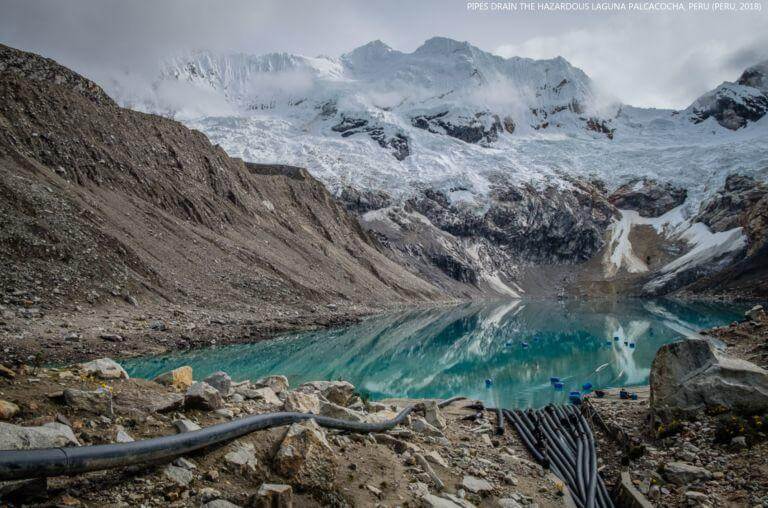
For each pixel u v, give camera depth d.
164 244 56.75
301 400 11.75
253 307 55.31
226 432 8.16
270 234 84.19
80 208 49.28
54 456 5.89
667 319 86.56
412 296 110.00
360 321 66.06
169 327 41.12
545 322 84.94
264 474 7.98
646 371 41.53
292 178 126.00
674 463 12.73
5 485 5.71
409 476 9.88
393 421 12.95
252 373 34.41
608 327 76.06
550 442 15.27
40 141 55.44
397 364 44.53
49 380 8.66
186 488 7.07
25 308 34.66
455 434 14.80
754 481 11.46
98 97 75.12
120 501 6.41
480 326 77.50
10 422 7.00
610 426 16.61
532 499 10.80
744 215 160.50
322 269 85.38
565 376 40.00
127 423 8.00
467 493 10.14
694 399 14.91
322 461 8.56
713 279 133.75
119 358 32.97
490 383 35.94
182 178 75.75
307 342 49.44
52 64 72.06
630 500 11.72
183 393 9.64
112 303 41.53
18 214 42.44
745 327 31.55
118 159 65.50
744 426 13.40
